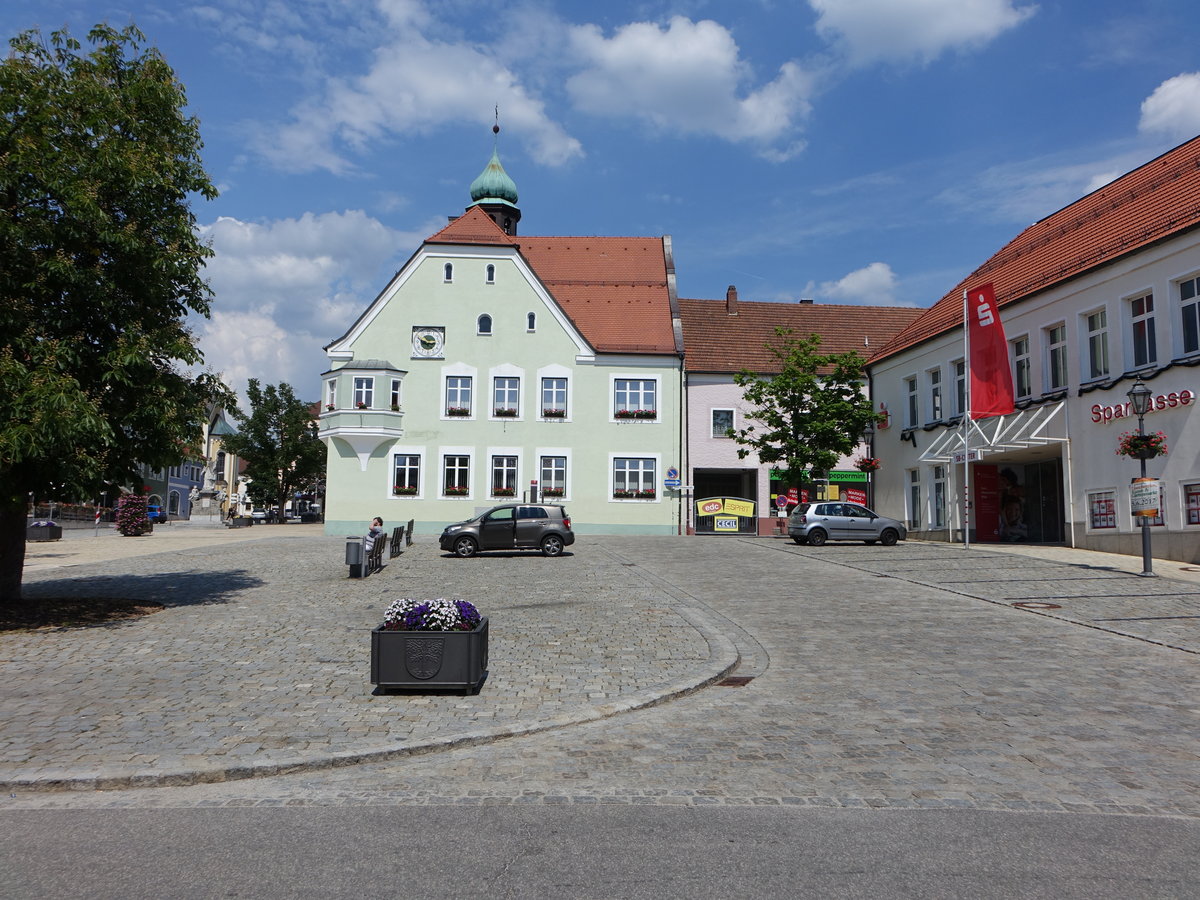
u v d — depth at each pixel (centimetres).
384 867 487
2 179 1259
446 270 4097
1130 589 1662
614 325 4300
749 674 1018
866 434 3988
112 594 1670
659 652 1123
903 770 670
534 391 4053
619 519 4031
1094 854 506
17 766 675
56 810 598
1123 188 2842
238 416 1599
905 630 1283
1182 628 1273
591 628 1300
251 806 602
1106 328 2469
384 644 904
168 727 783
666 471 4066
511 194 5231
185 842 532
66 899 447
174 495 8675
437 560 2442
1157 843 525
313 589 1759
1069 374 2606
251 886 462
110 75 1451
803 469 3516
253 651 1130
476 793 625
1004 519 3192
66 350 1284
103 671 1012
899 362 3738
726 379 4244
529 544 2602
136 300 1439
